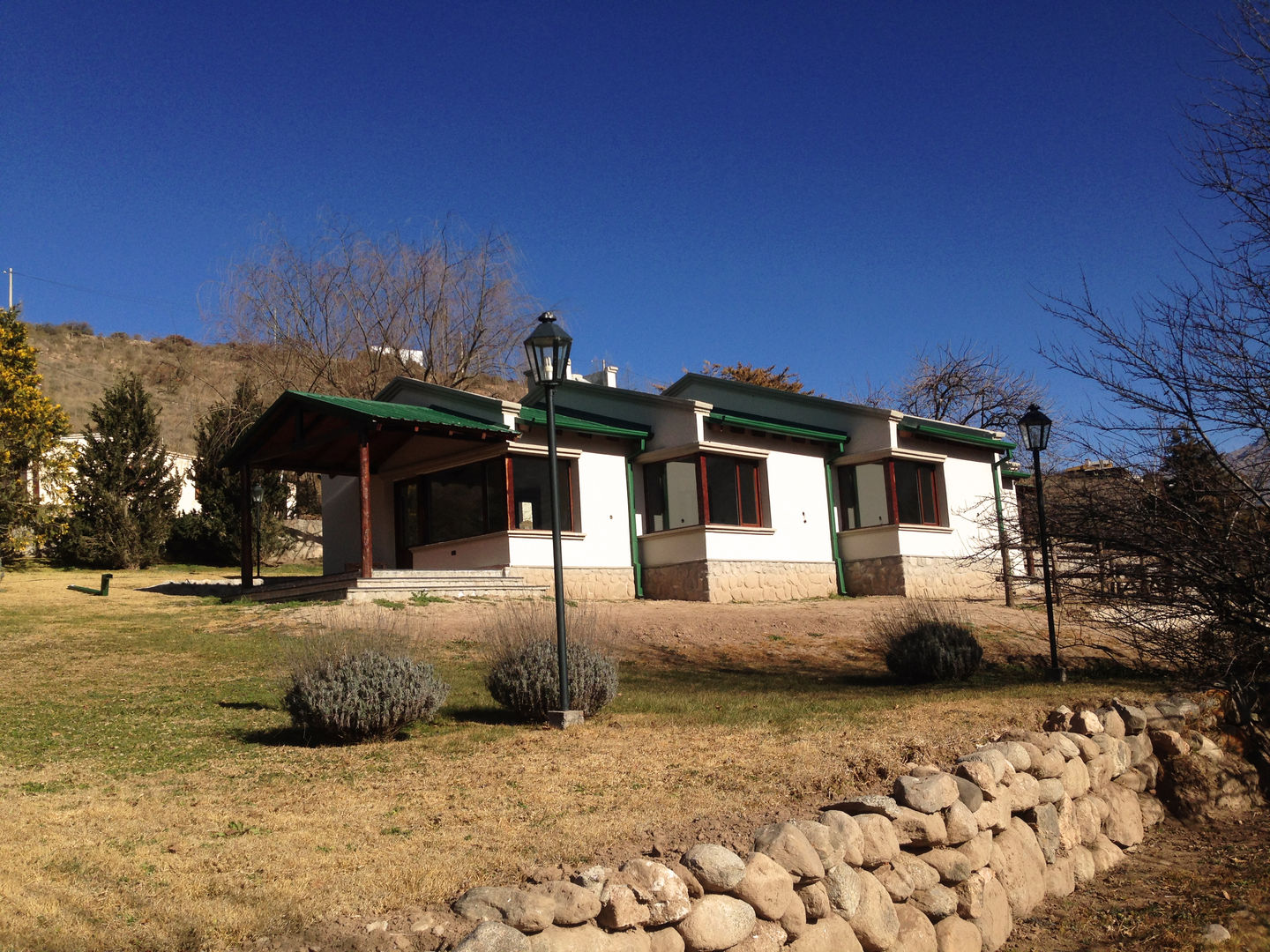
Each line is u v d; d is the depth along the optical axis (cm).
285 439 1923
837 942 457
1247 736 917
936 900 524
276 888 436
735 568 2080
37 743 792
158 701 993
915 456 2323
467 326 3403
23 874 452
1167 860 718
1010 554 1662
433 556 2017
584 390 2264
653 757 720
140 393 3075
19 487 2791
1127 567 988
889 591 2267
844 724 835
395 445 2067
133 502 2986
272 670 1160
